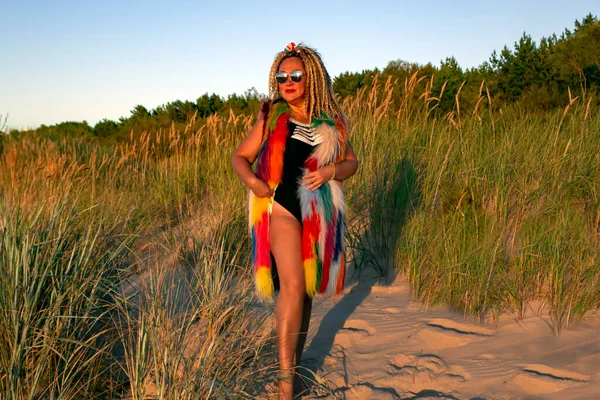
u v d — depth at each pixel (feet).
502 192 16.56
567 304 12.05
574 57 31.01
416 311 13.46
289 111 9.87
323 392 9.83
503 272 13.19
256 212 9.66
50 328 9.78
